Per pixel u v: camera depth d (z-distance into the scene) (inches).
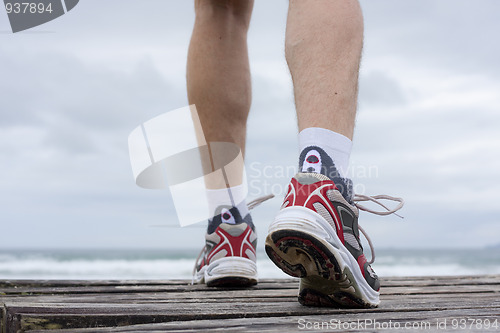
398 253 1827.0
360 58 48.4
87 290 67.3
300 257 44.3
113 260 1107.9
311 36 46.6
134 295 61.6
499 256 1481.3
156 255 1336.1
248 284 72.2
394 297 60.3
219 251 71.2
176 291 69.1
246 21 73.9
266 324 38.4
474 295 63.1
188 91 71.7
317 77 46.3
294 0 49.0
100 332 36.4
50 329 40.8
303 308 47.4
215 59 70.1
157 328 37.3
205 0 71.4
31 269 800.3
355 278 45.7
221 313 43.8
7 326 41.4
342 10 46.9
